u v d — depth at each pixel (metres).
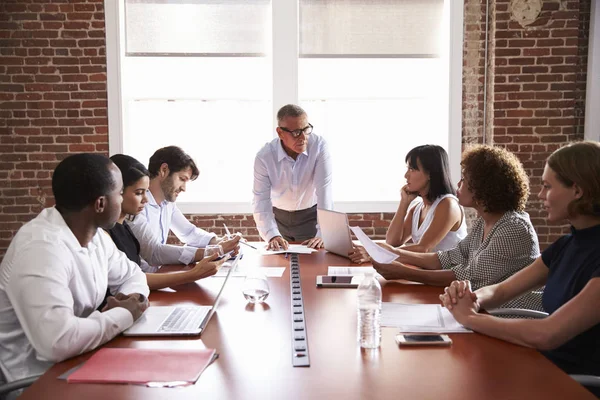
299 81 5.72
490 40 5.48
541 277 2.23
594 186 1.89
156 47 5.64
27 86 5.46
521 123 5.46
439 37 5.67
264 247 3.77
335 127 5.81
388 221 5.71
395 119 5.81
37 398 1.42
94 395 1.43
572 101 5.42
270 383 1.51
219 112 5.79
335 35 5.65
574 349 1.94
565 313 1.73
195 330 1.92
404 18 5.65
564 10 5.34
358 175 5.88
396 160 5.87
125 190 2.76
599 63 5.41
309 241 3.80
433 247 3.27
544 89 5.42
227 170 5.86
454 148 5.66
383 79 5.73
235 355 1.72
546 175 1.99
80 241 2.02
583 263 1.96
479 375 1.55
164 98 5.71
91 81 5.48
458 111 5.62
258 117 5.80
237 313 2.17
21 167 5.52
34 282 1.74
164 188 3.49
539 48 5.39
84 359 1.70
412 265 2.97
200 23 5.63
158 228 3.54
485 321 1.88
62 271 1.82
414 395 1.42
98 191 1.94
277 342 1.83
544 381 1.50
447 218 3.25
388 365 1.63
